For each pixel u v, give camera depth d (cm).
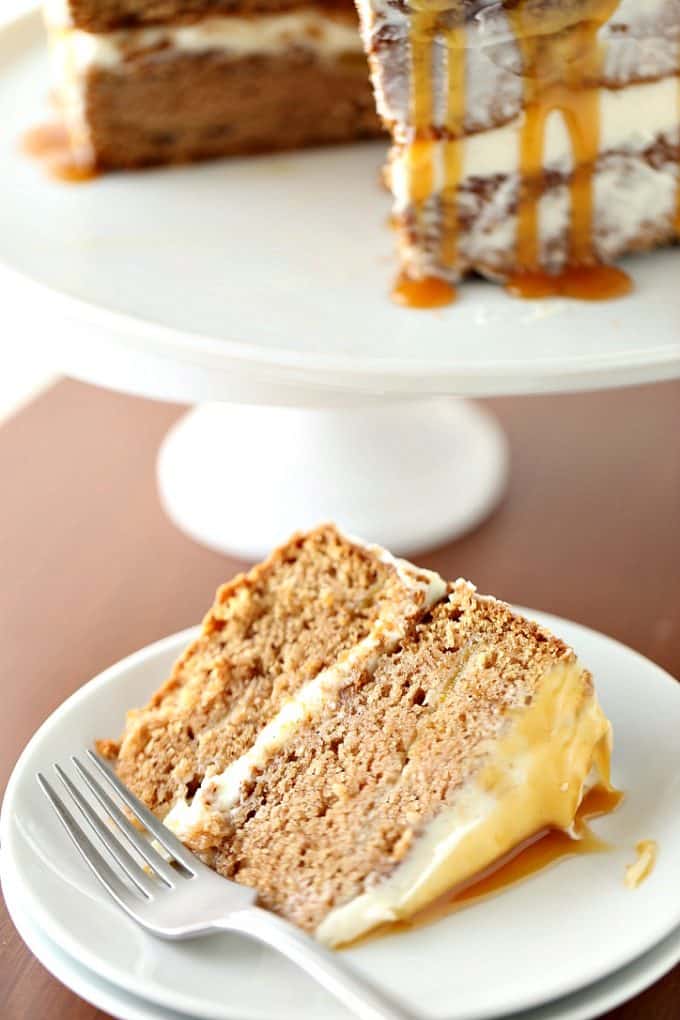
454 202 76
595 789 61
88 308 75
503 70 74
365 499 80
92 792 61
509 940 57
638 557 77
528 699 59
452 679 61
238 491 81
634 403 87
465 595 61
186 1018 56
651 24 74
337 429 82
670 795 61
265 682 64
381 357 72
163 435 87
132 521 81
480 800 59
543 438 85
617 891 58
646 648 72
